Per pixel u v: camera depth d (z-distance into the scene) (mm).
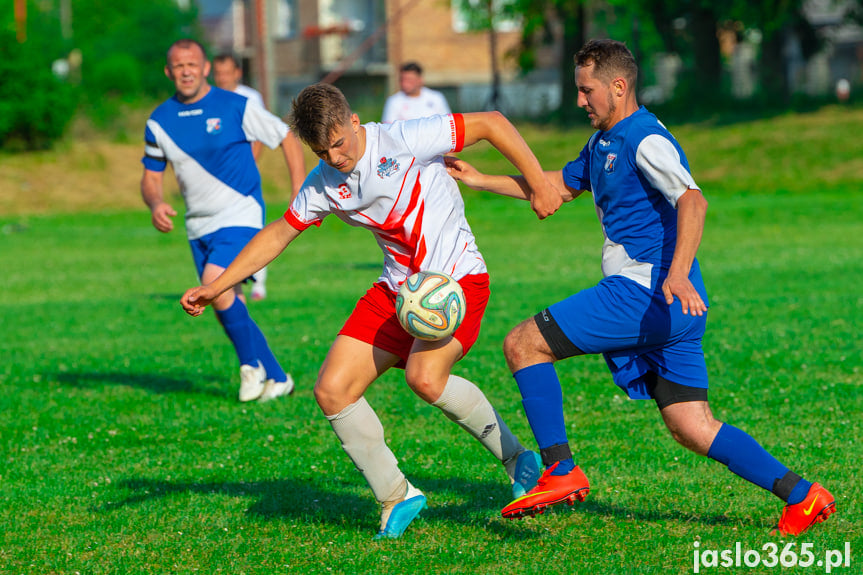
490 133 16859
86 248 74500
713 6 130125
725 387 26875
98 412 26531
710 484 18969
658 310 15805
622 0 135875
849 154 108375
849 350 30906
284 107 171375
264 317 41531
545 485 15625
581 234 74188
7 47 116938
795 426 22891
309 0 170750
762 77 137750
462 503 18484
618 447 21656
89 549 16625
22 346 36875
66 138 122812
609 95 15961
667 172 15227
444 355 16500
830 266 51531
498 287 47375
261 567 15500
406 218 16344
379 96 162250
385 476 16719
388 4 167875
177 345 36469
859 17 147750
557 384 16125
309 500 18953
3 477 20906
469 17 149750
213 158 27484
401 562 15500
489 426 17141
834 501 15898
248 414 26062
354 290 49594
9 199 106438
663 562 15172
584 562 15172
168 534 17234
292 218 17000
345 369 16578
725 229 72375
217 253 27375
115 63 175000
